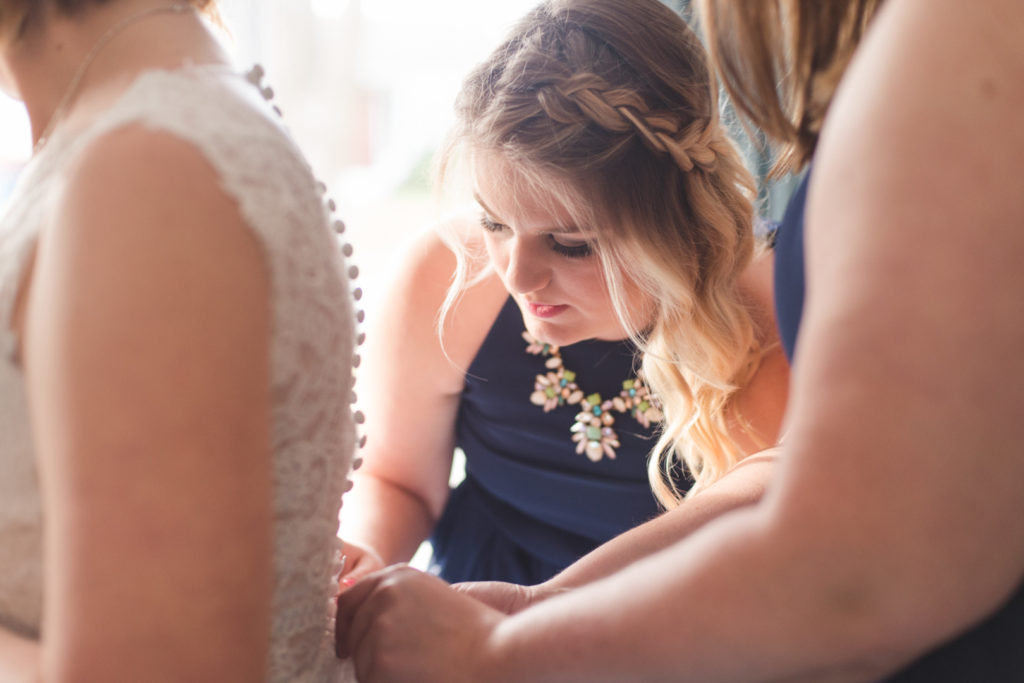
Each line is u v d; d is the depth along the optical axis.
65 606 0.46
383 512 1.33
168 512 0.46
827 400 0.42
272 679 0.60
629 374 1.27
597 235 1.00
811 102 0.59
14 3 0.57
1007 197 0.40
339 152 2.33
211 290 0.47
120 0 0.58
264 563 0.51
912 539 0.41
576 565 0.91
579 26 0.97
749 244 1.12
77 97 0.58
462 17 2.34
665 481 1.28
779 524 0.43
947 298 0.40
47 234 0.48
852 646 0.43
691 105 0.98
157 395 0.45
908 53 0.43
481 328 1.28
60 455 0.46
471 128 0.98
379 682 0.67
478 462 1.37
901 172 0.41
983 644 0.56
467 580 1.42
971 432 0.40
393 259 1.36
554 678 0.55
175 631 0.47
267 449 0.51
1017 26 0.42
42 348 0.46
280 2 2.22
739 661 0.46
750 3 0.57
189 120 0.50
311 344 0.55
